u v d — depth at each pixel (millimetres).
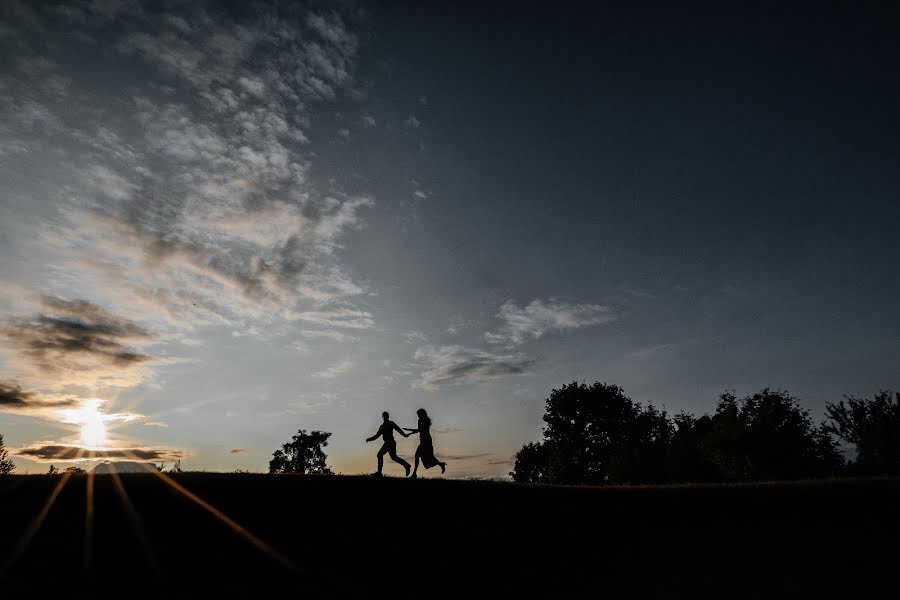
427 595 9602
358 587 9758
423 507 14438
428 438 17891
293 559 10859
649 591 9555
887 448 44375
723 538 11578
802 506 13078
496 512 14148
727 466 44000
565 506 14711
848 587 8906
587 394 71750
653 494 15844
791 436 40938
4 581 9383
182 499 14648
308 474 18562
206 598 9023
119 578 9688
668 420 68500
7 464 48281
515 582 10195
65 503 13977
